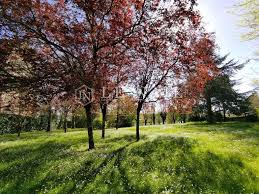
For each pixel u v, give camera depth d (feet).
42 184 51.31
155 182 48.49
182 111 96.63
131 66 83.20
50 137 122.93
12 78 66.95
